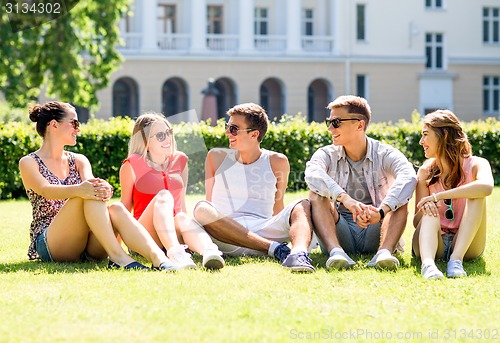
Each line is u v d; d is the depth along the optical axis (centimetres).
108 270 538
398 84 4188
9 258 618
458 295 469
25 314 411
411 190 581
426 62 4281
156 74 3925
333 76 4116
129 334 376
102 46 2689
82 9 2606
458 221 589
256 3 4178
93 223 551
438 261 588
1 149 1341
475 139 1611
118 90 4078
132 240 553
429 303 450
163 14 4100
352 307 436
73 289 472
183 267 543
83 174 602
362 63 4150
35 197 587
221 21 4169
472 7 4284
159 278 506
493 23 4350
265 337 374
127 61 3878
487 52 4316
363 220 570
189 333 379
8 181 1354
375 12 4156
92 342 364
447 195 567
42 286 482
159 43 3997
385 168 609
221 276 518
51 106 587
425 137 595
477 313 428
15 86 2503
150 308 425
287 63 4075
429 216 566
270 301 446
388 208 573
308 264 540
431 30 4225
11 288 478
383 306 439
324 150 620
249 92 4044
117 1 2669
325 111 4256
